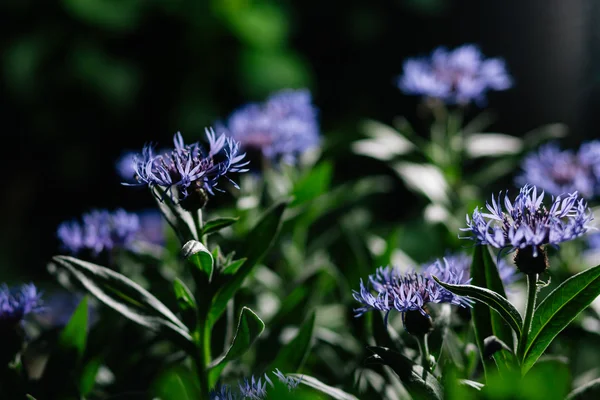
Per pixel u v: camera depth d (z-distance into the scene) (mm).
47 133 2564
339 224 1205
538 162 1056
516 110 2219
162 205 825
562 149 1985
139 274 1002
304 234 1196
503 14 2277
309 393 776
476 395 769
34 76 2367
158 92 2506
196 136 2396
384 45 2635
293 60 2410
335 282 1077
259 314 1056
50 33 2342
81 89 2445
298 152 1162
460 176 1240
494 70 1152
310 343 893
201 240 832
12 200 2717
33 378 884
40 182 2758
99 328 917
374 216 1717
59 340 890
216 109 2422
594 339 976
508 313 776
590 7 1958
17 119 2586
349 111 2602
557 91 2092
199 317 851
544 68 2121
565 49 2080
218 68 2395
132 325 943
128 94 2377
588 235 1085
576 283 778
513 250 772
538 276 789
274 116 1142
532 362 787
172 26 2393
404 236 1294
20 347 878
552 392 741
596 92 1943
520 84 2199
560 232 749
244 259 845
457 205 1222
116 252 973
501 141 1271
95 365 908
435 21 2531
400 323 950
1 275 2428
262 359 964
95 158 2662
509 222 772
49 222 2789
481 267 825
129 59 2436
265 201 1103
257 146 1090
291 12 2559
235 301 1019
